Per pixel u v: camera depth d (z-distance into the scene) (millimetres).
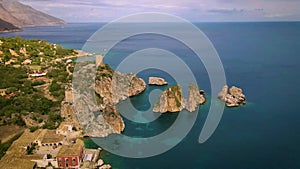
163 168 103812
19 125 125812
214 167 105125
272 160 109625
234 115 150000
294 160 109688
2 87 151750
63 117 131375
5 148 107250
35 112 134125
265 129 134250
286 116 148875
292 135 128625
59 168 99438
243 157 111562
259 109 158250
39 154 104000
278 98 175750
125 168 102938
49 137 112688
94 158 106688
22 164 95000
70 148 103250
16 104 138500
